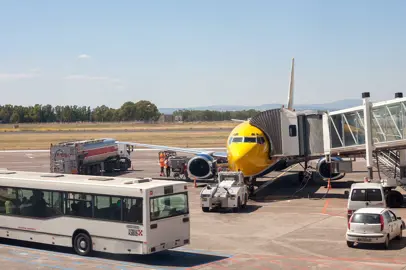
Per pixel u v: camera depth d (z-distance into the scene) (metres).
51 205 25.23
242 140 41.66
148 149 105.94
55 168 56.72
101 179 25.67
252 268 21.62
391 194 36.53
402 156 37.78
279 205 39.22
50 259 23.80
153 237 22.44
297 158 45.94
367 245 25.53
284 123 44.00
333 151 40.78
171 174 62.41
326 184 50.97
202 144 109.38
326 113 41.06
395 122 36.28
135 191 22.52
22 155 91.88
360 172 60.75
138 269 21.81
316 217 33.78
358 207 29.03
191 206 39.66
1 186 27.02
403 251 24.05
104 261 23.33
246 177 41.59
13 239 28.89
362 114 38.44
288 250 24.89
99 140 62.91
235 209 36.75
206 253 24.72
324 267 21.47
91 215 23.91
